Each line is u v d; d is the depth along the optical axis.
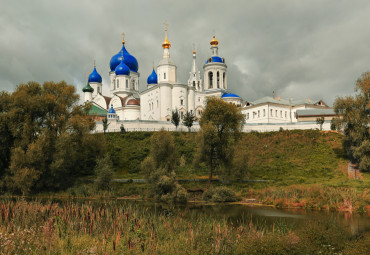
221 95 115.44
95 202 41.84
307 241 18.25
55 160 49.94
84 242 19.28
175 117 78.88
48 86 56.88
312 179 51.91
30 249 17.09
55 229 21.00
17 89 55.72
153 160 48.22
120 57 118.19
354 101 55.97
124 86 112.75
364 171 53.62
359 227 28.30
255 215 34.06
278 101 105.19
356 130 54.75
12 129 50.88
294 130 73.81
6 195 46.41
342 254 17.45
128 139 70.94
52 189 51.09
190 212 35.47
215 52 121.31
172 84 99.19
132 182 53.44
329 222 21.94
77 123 53.12
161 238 21.19
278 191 43.41
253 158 63.50
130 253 17.44
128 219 24.88
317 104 107.25
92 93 118.62
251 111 105.56
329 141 67.12
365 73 57.41
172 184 44.44
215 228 22.02
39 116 54.53
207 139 46.88
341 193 40.16
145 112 106.12
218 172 51.47
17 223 22.91
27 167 47.47
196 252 17.59
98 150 62.25
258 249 16.48
